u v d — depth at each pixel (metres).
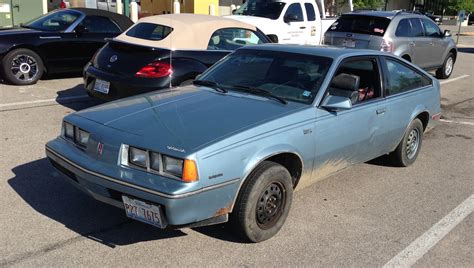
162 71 6.75
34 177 5.11
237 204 3.76
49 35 9.67
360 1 31.22
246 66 5.04
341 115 4.58
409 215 4.70
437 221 4.59
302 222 4.43
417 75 6.03
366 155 5.18
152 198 3.39
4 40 9.23
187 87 4.95
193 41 7.30
